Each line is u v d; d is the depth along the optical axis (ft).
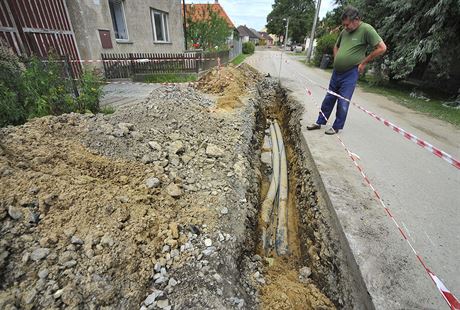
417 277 6.45
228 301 6.30
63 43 21.81
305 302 7.39
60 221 6.36
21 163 7.23
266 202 12.37
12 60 12.56
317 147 13.57
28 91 11.98
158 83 26.81
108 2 26.48
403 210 8.81
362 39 12.42
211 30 57.16
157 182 8.78
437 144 14.51
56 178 7.25
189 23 54.90
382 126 17.15
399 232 7.86
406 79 37.88
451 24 25.04
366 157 12.55
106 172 8.59
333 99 14.70
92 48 24.84
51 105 12.73
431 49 25.50
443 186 10.25
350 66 13.06
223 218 8.63
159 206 8.06
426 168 11.62
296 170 14.32
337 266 7.70
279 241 10.48
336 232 8.42
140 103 16.66
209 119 15.97
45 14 19.94
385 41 31.89
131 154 9.98
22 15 18.11
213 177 10.64
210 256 7.07
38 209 6.40
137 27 31.24
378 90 31.40
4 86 11.43
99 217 6.75
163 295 5.96
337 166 11.66
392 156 12.73
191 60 31.71
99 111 15.19
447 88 31.01
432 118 19.71
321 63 55.93
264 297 7.27
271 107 27.40
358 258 6.98
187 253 7.00
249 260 8.39
